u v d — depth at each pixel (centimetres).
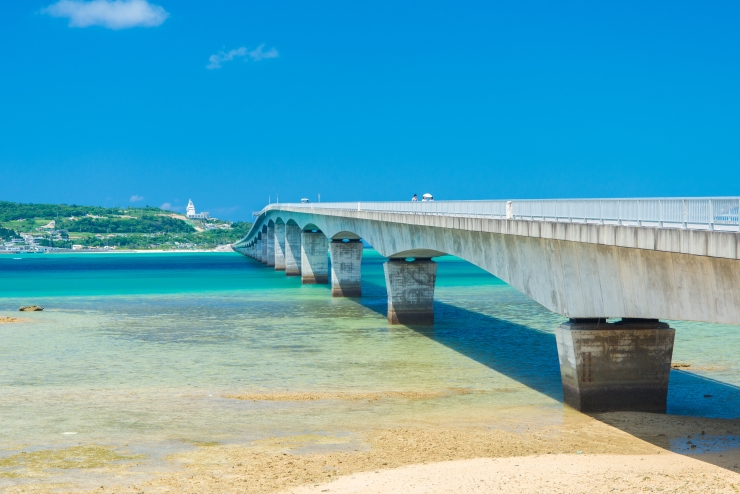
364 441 2700
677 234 2334
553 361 4397
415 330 5834
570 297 3206
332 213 8425
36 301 8512
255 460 2466
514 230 3659
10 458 2511
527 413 3100
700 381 3700
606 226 2766
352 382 3831
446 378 3912
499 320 6456
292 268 13262
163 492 2150
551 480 2177
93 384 3800
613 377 3061
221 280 12300
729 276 2166
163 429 2897
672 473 2220
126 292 9800
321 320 6531
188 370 4188
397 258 6406
